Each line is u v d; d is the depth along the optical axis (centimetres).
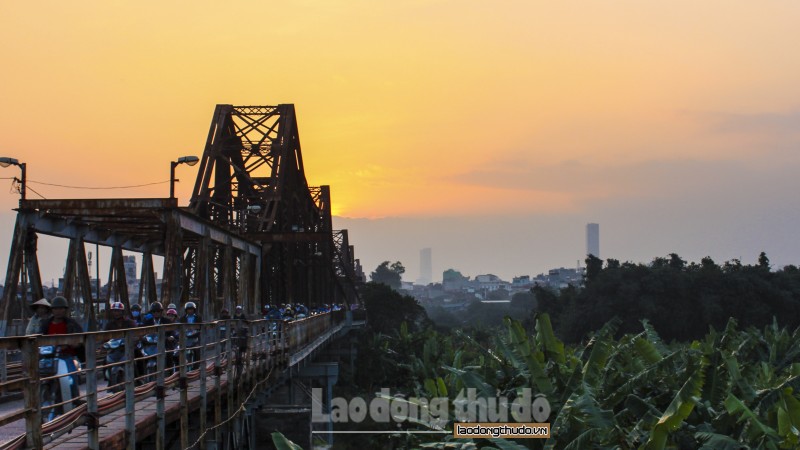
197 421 1894
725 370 2692
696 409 2584
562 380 2800
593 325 10462
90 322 2666
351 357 8162
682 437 2378
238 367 2327
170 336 1817
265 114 6500
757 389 3269
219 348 2019
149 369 1745
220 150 6228
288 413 3341
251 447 2931
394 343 8444
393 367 7944
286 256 6431
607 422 2120
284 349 3303
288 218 6600
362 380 7906
